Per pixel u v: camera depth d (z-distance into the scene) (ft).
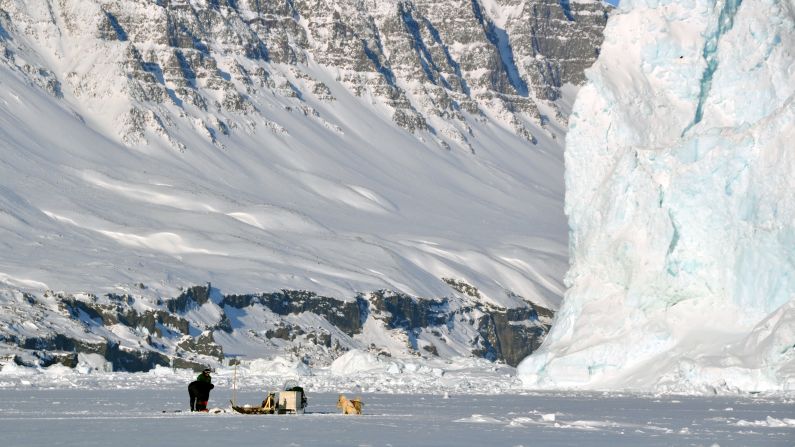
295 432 449.06
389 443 412.16
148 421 502.79
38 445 400.67
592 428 490.90
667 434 466.70
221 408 618.03
